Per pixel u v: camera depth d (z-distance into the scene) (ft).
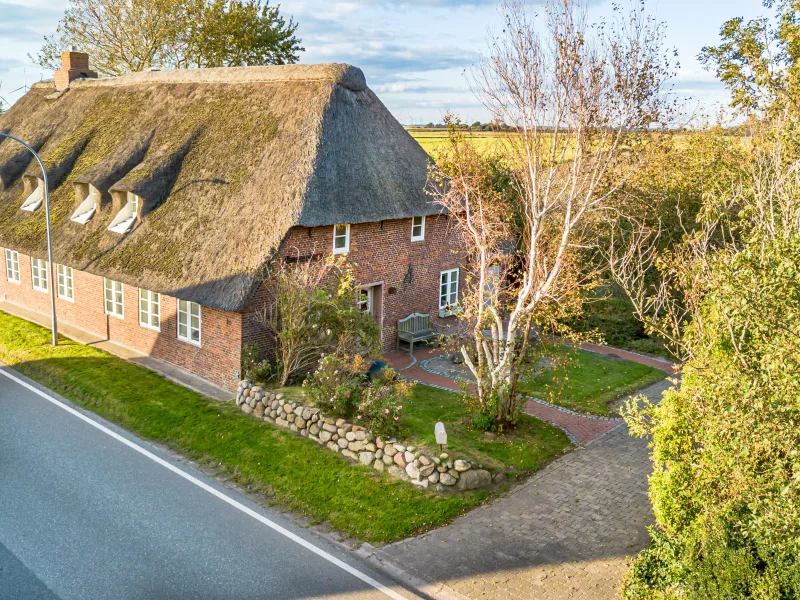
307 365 54.54
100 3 129.49
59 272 78.38
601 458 46.98
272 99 66.69
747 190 51.88
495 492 41.91
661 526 33.94
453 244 74.79
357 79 65.98
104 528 37.09
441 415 52.24
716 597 24.93
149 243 63.00
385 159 65.87
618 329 77.51
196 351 60.59
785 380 23.31
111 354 67.00
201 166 65.51
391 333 69.51
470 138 52.47
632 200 69.56
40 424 51.55
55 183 79.61
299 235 57.36
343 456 45.55
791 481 23.38
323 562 34.45
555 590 32.07
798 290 26.16
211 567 33.68
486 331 57.72
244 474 43.70
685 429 31.40
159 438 49.34
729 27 73.72
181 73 79.00
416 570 33.78
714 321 32.22
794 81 60.80
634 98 41.06
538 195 45.80
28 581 32.17
